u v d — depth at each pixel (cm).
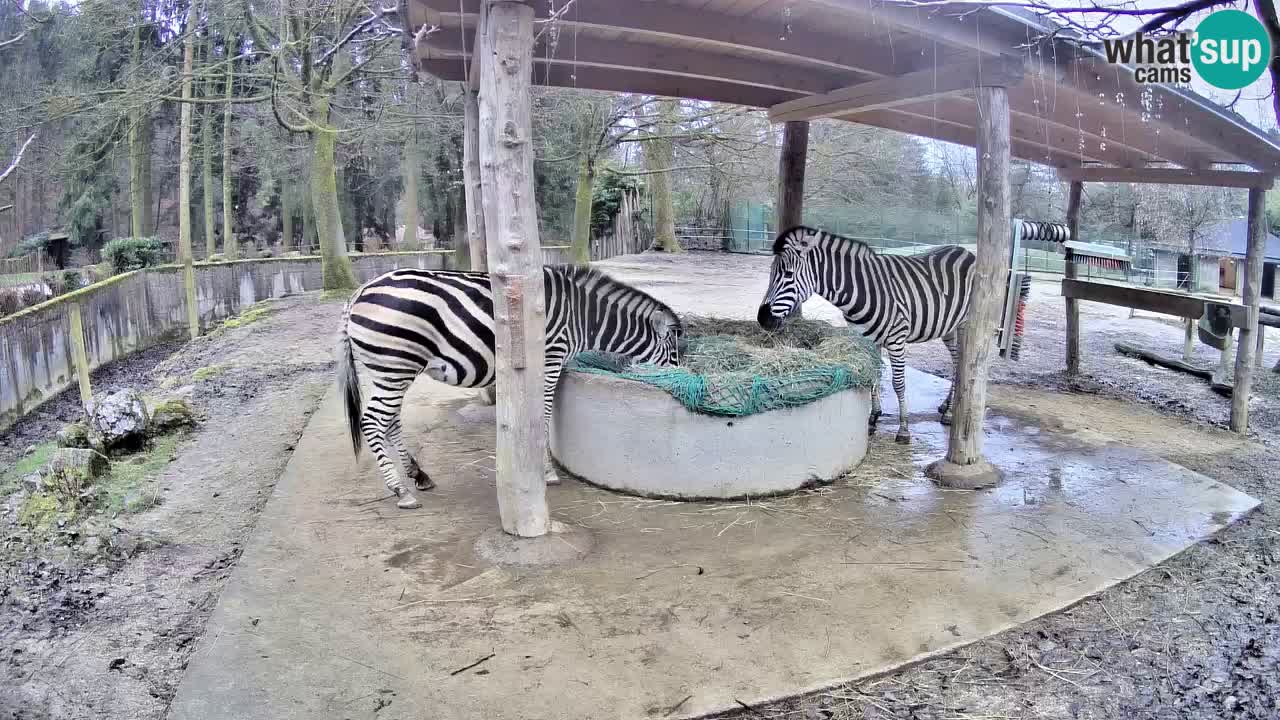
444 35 495
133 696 287
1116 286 779
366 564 373
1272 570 377
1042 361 909
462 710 267
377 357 422
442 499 454
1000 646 312
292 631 315
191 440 598
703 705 271
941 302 579
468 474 495
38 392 807
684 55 531
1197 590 358
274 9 1323
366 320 418
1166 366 890
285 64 1172
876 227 2333
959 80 467
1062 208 1803
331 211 1436
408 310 416
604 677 286
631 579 360
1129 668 300
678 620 325
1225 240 1593
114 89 1244
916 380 789
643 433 451
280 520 424
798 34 457
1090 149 710
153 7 1388
